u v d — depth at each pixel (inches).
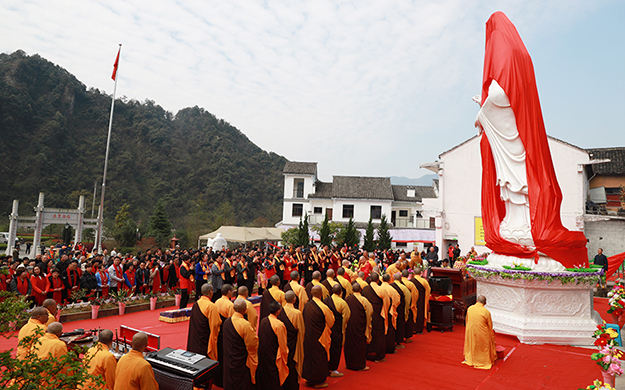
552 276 401.7
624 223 1064.2
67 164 2586.1
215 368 225.5
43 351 197.3
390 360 339.9
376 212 1665.8
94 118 3075.8
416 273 439.2
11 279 443.2
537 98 448.8
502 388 277.9
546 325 399.2
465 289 519.5
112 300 519.2
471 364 324.8
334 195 1669.5
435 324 449.7
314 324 277.3
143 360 193.6
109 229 1793.8
